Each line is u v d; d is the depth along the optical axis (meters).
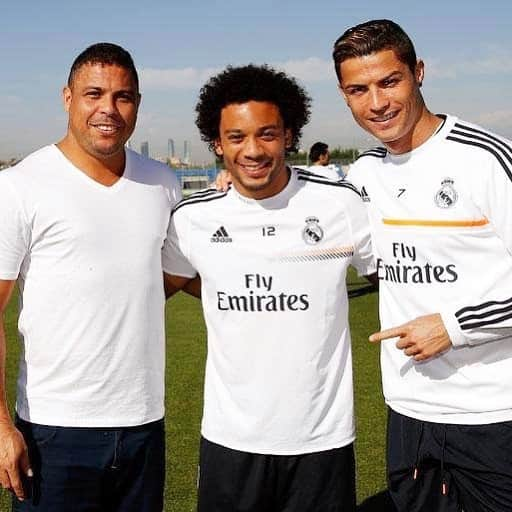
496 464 2.86
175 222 3.05
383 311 3.08
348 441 2.93
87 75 2.89
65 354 2.88
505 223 2.71
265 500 2.92
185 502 4.32
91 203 2.90
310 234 2.90
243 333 2.88
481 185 2.73
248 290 2.88
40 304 2.89
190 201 3.03
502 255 2.79
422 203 2.85
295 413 2.85
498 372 2.85
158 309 3.06
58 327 2.88
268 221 2.89
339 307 2.95
